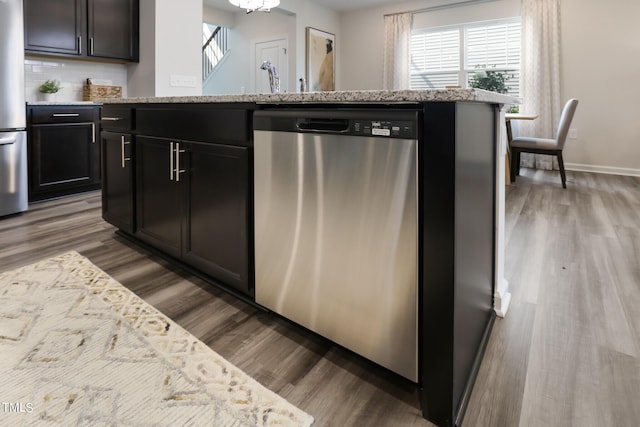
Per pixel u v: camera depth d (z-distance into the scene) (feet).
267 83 20.51
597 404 3.27
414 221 3.03
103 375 3.57
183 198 5.59
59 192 10.77
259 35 20.43
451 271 2.92
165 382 3.50
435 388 3.09
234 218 4.78
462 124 2.94
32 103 9.71
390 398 3.40
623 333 4.35
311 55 19.42
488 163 4.04
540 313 4.82
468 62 18.40
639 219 8.95
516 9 16.76
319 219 3.74
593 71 15.42
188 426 3.01
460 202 2.98
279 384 3.54
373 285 3.40
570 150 16.29
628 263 6.37
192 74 13.03
